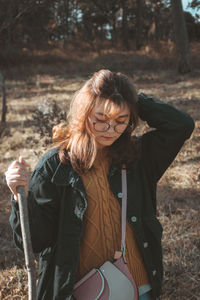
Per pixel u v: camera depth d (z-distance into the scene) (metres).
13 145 6.76
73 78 16.56
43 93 12.96
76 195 1.52
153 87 12.95
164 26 25.33
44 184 1.51
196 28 23.19
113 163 1.60
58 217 1.58
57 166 1.53
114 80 1.46
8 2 18.94
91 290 1.48
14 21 20.52
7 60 20.23
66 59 21.48
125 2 25.91
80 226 1.52
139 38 23.66
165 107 1.65
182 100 9.72
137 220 1.59
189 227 3.75
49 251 1.60
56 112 4.65
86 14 27.50
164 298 2.78
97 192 1.55
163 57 18.36
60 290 1.49
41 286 1.59
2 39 21.47
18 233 1.47
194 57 18.14
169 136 1.64
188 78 14.88
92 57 21.28
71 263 1.50
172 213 4.10
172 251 3.29
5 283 3.05
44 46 23.70
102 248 1.56
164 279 2.94
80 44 25.11
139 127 6.68
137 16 23.69
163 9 23.19
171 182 4.89
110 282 1.48
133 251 1.60
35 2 20.23
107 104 1.43
